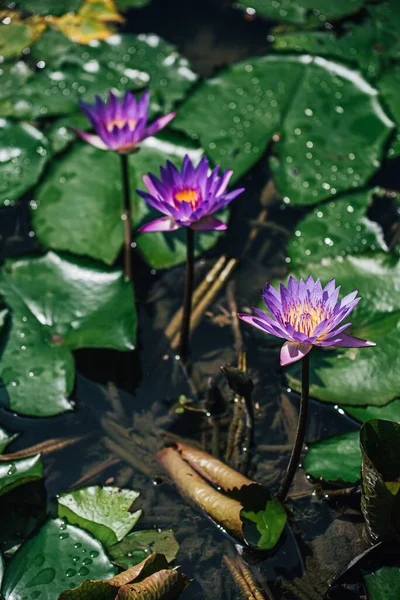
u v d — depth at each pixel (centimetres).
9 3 378
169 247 259
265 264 261
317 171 280
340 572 176
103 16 369
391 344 215
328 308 165
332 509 191
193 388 226
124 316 230
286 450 206
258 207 280
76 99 318
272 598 171
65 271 243
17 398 211
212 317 246
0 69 336
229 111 305
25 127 301
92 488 193
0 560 173
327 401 207
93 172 281
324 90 314
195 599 172
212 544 183
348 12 365
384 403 203
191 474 196
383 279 231
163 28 367
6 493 194
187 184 210
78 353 236
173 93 319
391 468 176
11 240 267
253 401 219
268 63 329
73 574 168
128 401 221
